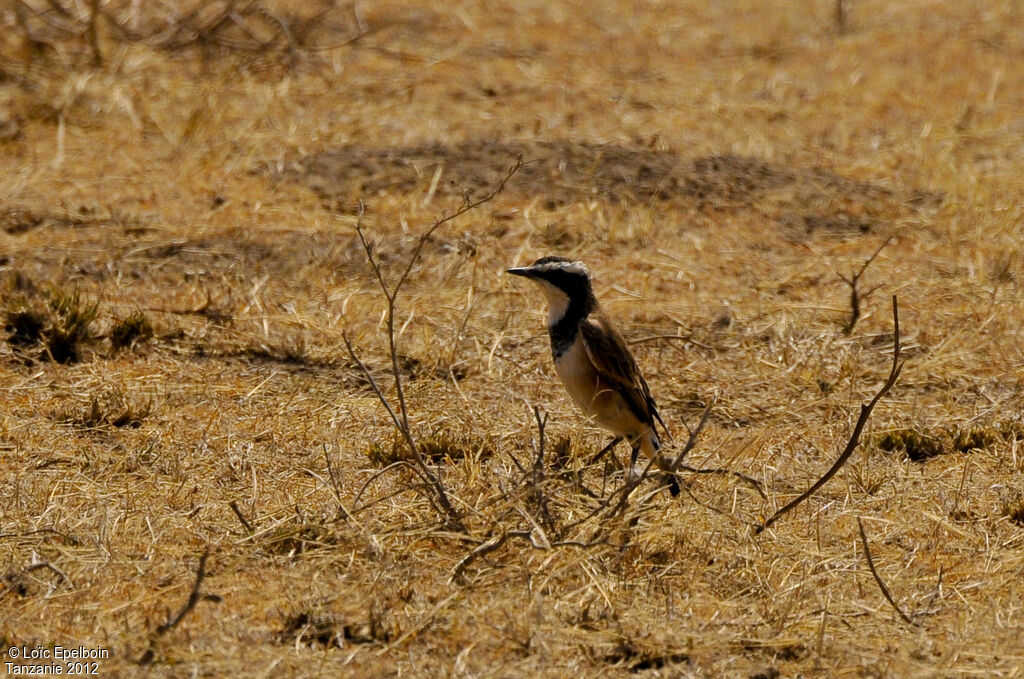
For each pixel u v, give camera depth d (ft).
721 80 99.55
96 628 31.53
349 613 32.37
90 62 87.66
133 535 36.81
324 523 37.24
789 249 66.90
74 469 41.91
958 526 39.91
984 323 57.00
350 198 69.87
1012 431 47.29
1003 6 129.18
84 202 67.77
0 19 89.81
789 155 81.05
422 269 61.82
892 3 129.70
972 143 85.25
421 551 36.19
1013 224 69.56
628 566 35.81
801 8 127.24
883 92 97.55
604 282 62.08
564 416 48.62
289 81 89.92
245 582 34.19
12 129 77.30
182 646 30.58
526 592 33.99
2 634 30.96
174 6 96.58
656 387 51.80
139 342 52.85
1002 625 33.14
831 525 39.52
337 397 49.44
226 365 51.83
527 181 72.54
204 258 61.98
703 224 69.05
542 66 99.96
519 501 37.29
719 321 57.98
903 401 50.75
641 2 125.49
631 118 87.15
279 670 29.78
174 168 73.36
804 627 32.99
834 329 57.36
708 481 41.78
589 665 30.83
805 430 48.16
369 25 105.50
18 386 48.75
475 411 48.44
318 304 57.82
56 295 53.78
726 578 35.68
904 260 65.46
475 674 29.99
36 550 35.40
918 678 30.50
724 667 30.91
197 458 43.37
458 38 106.11
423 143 78.69
